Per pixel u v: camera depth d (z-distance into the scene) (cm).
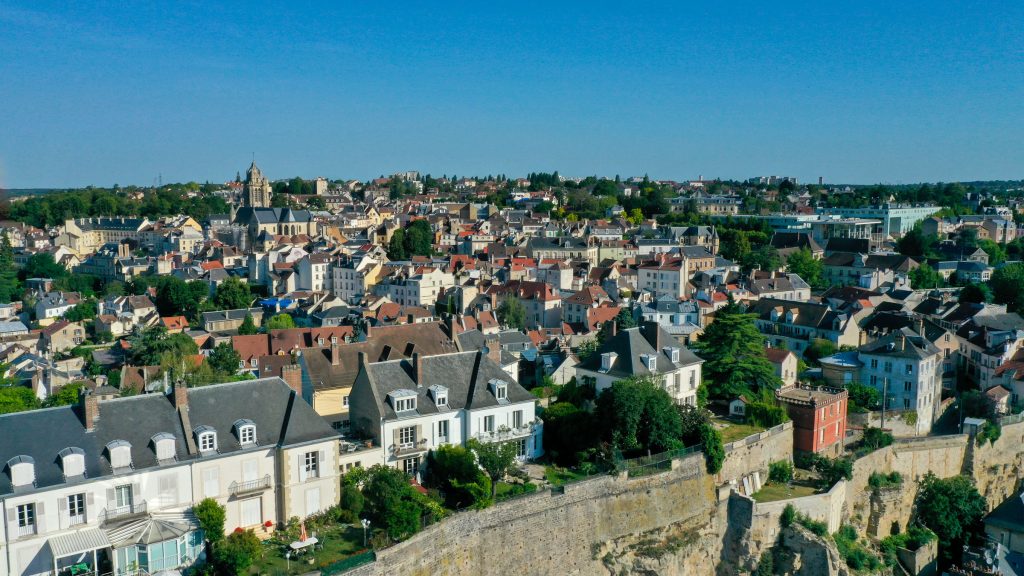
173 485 6706
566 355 13000
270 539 7062
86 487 6325
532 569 8125
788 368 12700
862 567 9694
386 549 6850
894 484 11125
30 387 12812
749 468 10125
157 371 12425
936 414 13075
